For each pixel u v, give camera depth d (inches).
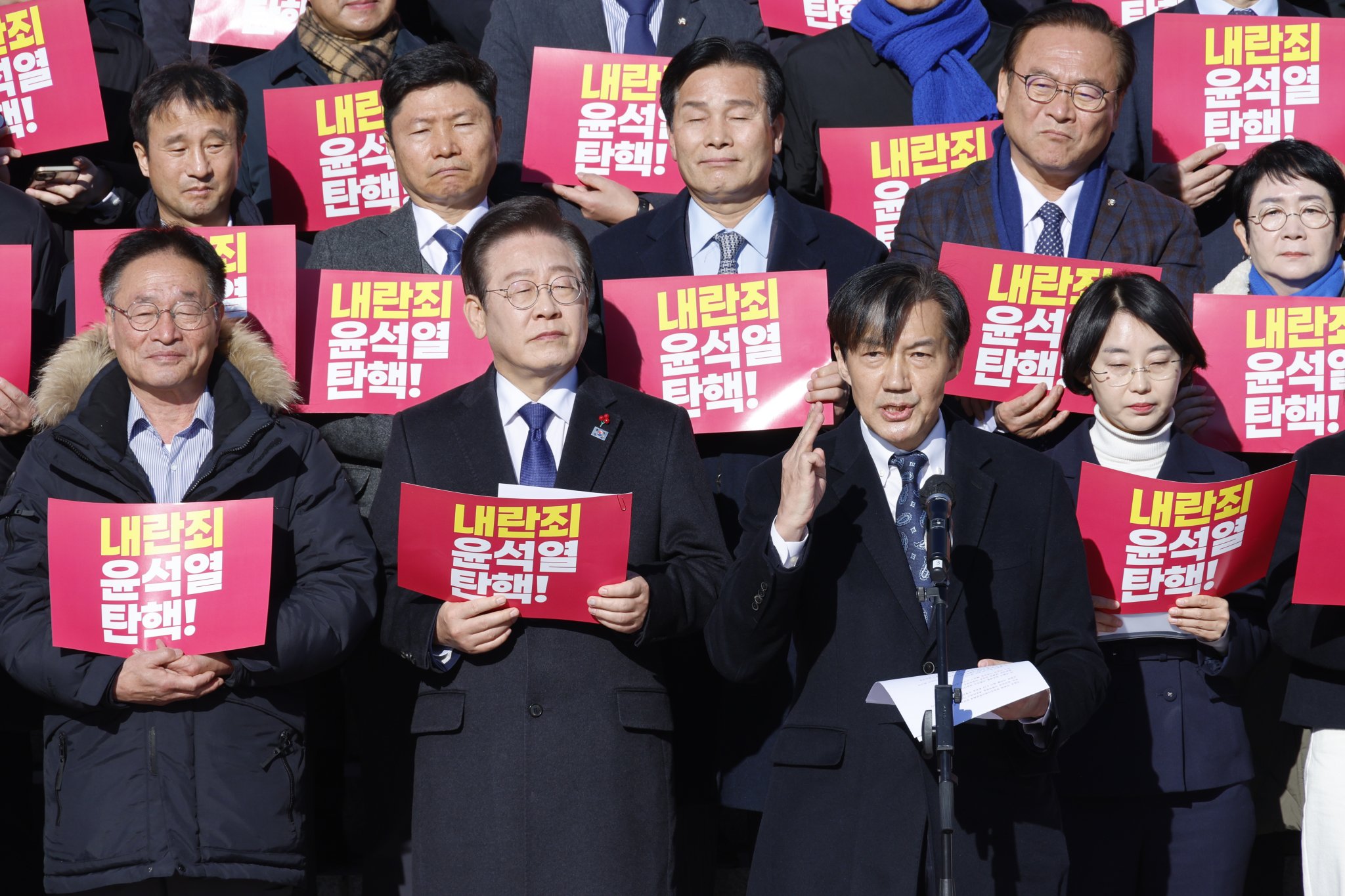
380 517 253.1
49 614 243.4
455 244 303.1
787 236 302.2
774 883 223.5
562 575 235.9
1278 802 317.4
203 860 236.4
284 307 287.9
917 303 229.6
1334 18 339.6
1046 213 304.7
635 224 311.3
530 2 368.8
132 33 374.3
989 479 231.8
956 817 216.8
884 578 226.5
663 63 341.7
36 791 331.0
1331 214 308.8
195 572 238.5
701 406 287.6
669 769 247.1
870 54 365.1
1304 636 257.8
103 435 249.8
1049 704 211.0
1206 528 252.8
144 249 254.5
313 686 272.1
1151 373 262.5
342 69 369.4
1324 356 293.3
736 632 224.2
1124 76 300.4
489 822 236.4
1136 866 261.1
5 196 307.6
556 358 248.1
